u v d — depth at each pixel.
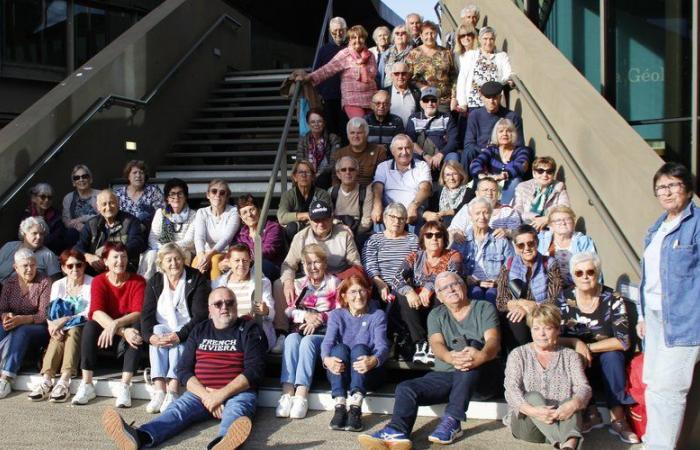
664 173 4.12
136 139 8.77
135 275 5.70
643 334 4.48
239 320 5.07
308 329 5.24
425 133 7.51
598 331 4.76
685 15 7.28
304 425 4.78
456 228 5.98
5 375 5.47
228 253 5.83
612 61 7.72
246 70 12.33
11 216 6.87
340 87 8.38
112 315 5.54
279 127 9.94
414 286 5.47
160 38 9.33
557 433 4.29
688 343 3.99
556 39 8.59
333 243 5.87
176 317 5.29
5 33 10.76
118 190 7.27
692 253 4.01
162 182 8.21
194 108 10.27
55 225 6.84
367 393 5.02
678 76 7.34
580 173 6.02
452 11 10.23
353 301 5.05
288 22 16.59
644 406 4.41
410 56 8.23
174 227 6.62
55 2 11.42
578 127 6.16
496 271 5.59
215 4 11.04
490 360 4.81
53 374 5.46
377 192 6.62
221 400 4.78
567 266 5.40
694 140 7.01
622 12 7.67
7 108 10.93
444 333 4.90
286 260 5.81
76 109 7.71
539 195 6.23
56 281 5.81
